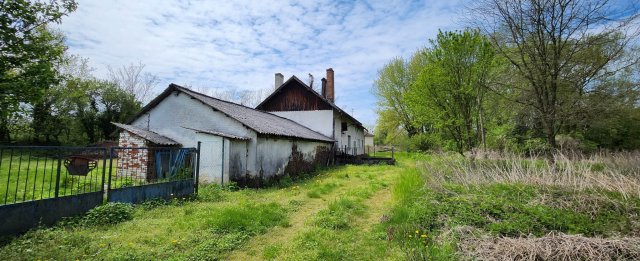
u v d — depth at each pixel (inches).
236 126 505.0
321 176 605.0
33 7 271.4
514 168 322.0
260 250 198.4
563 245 159.5
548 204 230.5
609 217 197.6
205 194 369.4
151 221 249.0
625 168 387.5
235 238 211.6
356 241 210.2
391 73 1375.5
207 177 459.5
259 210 282.4
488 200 237.3
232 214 250.1
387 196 372.2
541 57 483.8
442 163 446.6
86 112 1233.4
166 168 503.2
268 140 530.3
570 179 274.4
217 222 234.1
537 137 664.4
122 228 230.1
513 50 519.5
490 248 170.4
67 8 296.2
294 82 956.0
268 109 971.3
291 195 388.8
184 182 354.0
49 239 196.2
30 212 212.2
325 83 1067.3
